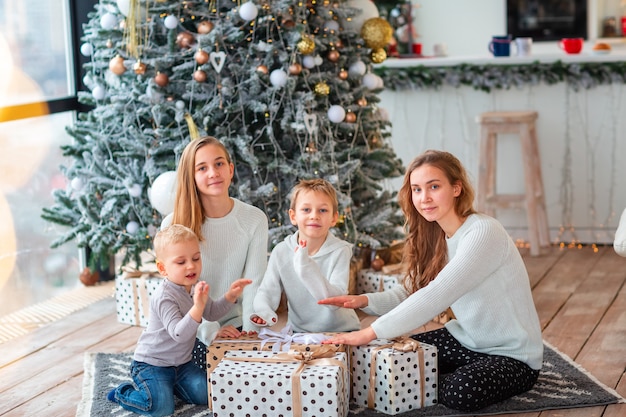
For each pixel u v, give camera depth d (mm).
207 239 3014
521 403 2654
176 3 3631
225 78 3621
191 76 3699
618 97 4848
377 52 4004
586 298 3902
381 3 5465
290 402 2453
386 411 2607
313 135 3748
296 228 3680
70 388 2971
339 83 3793
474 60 4969
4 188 3857
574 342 3305
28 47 3965
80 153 3955
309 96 3621
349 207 3711
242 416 2492
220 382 2488
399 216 4105
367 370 2648
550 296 3957
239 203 3070
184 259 2678
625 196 4930
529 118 4695
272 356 2580
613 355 3143
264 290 2934
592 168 4945
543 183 5004
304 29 3604
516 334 2699
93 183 3809
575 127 4930
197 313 2596
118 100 3746
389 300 2877
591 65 4828
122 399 2721
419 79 5031
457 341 2859
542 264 4551
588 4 6684
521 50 5020
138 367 2729
